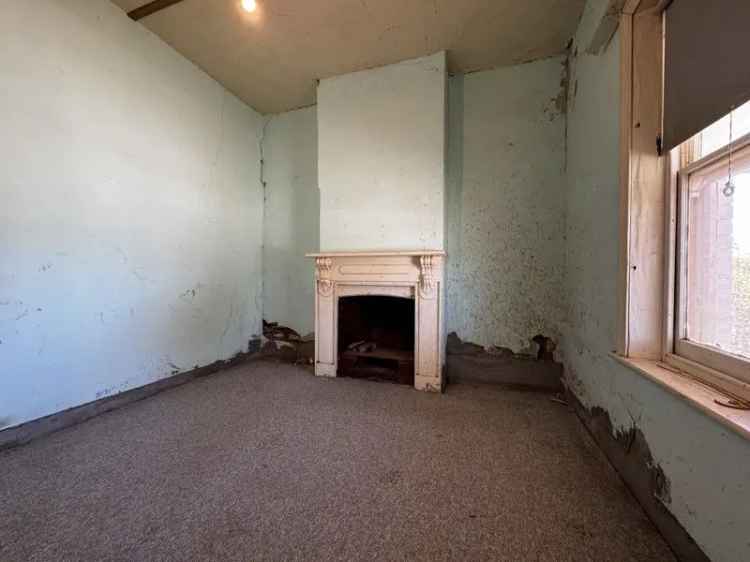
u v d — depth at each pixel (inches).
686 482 40.5
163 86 101.3
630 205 56.3
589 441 71.2
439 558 41.7
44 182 73.9
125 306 91.4
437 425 78.6
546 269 105.7
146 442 70.3
